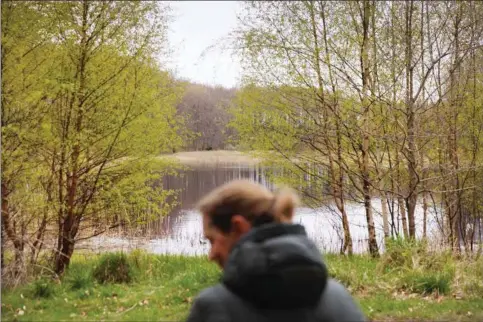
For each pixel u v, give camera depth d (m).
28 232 8.94
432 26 10.61
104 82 8.82
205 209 1.39
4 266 7.89
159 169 10.12
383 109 10.63
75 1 8.30
